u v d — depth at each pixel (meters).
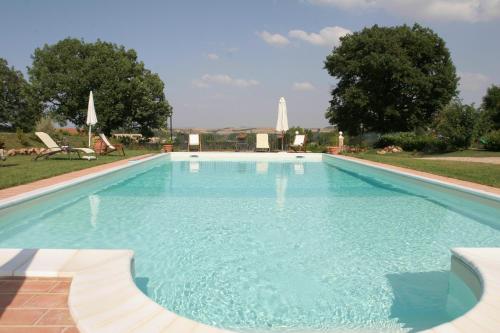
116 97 31.81
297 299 3.16
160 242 4.71
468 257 3.09
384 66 27.91
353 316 2.88
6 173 8.61
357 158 15.32
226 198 7.77
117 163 11.74
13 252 3.11
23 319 2.18
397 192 8.71
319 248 4.53
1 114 49.50
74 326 2.11
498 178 8.52
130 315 2.16
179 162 16.45
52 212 6.37
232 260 4.09
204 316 2.88
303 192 8.62
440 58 30.20
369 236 5.08
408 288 3.40
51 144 12.53
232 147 22.38
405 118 30.36
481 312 2.21
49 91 32.75
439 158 16.28
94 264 2.89
